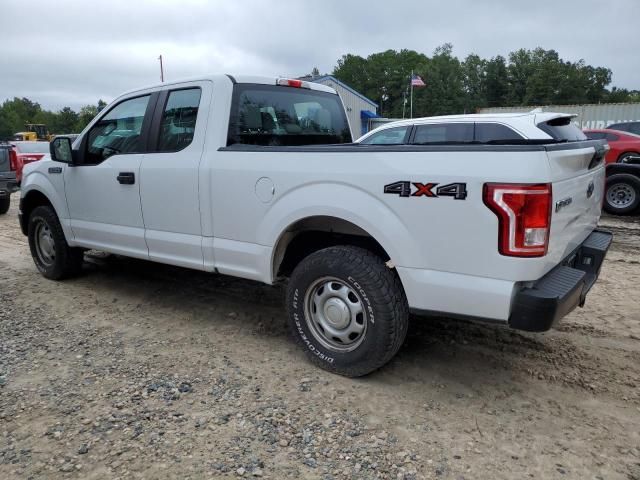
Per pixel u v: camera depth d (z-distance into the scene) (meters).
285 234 3.49
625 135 12.03
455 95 97.06
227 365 3.53
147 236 4.25
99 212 4.67
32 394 3.13
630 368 3.47
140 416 2.90
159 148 4.17
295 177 3.27
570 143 2.98
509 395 3.15
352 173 3.05
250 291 5.10
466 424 2.85
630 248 7.09
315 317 3.43
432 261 2.85
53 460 2.53
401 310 3.10
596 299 4.88
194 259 3.98
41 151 16.95
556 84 97.38
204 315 4.48
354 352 3.24
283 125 4.35
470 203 2.66
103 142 4.67
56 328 4.19
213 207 3.74
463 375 3.40
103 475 2.43
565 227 2.90
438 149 2.79
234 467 2.48
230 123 3.82
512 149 2.59
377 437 2.72
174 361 3.58
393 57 109.44
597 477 2.43
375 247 3.39
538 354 3.69
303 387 3.22
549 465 2.51
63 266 5.34
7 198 10.72
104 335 4.05
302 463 2.51
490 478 2.42
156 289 5.18
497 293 2.67
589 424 2.84
